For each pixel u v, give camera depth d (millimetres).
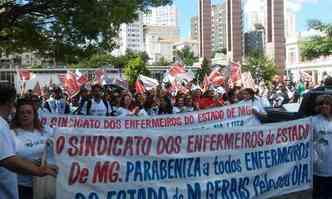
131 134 5332
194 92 16438
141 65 93500
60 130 5094
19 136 5559
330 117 6734
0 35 20812
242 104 10023
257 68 101000
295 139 6371
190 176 5637
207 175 5742
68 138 5113
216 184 5781
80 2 18062
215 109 9875
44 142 5656
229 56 148000
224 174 5840
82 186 5164
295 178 6387
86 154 5172
